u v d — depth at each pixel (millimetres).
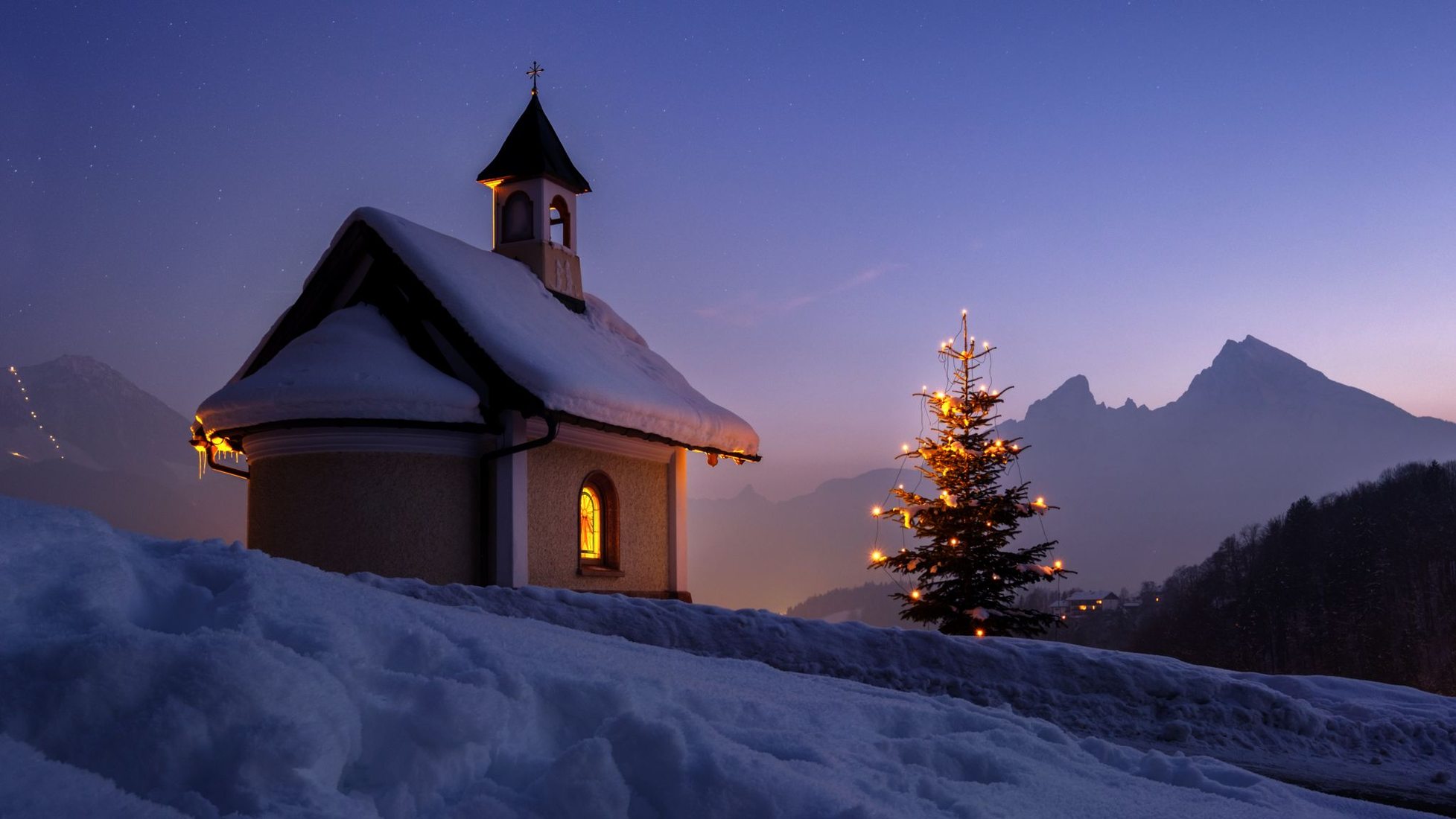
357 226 15867
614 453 17047
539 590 11398
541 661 3914
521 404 14328
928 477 21469
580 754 2887
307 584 3785
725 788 2980
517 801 2801
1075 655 9594
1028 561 20766
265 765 2525
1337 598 102312
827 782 3303
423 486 14305
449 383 14406
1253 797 4621
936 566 20766
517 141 19422
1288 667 99750
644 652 6129
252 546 14672
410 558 14102
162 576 3543
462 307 14844
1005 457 20984
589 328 18859
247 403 14023
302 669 2812
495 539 14625
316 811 2479
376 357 14555
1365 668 93938
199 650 2701
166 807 2375
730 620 10844
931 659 9914
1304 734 8461
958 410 21141
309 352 14750
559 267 19328
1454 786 6988
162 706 2562
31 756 2414
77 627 2953
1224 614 111125
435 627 3898
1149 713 8875
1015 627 20844
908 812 3324
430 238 16500
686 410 17156
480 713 2975
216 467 17812
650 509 17938
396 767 2803
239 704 2615
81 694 2559
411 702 2961
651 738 3061
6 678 2609
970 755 4191
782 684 5418
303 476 14273
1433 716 8938
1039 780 4074
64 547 3385
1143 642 119438
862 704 4824
